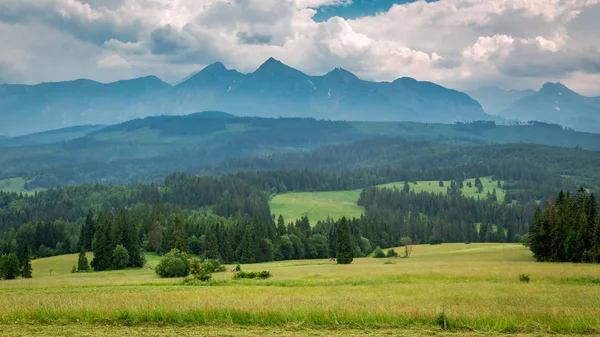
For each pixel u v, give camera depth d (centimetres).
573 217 9456
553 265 7719
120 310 3409
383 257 13875
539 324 3139
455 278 5950
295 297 4138
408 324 3206
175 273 8438
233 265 11512
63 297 4209
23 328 3062
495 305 3716
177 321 3281
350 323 3216
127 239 12169
